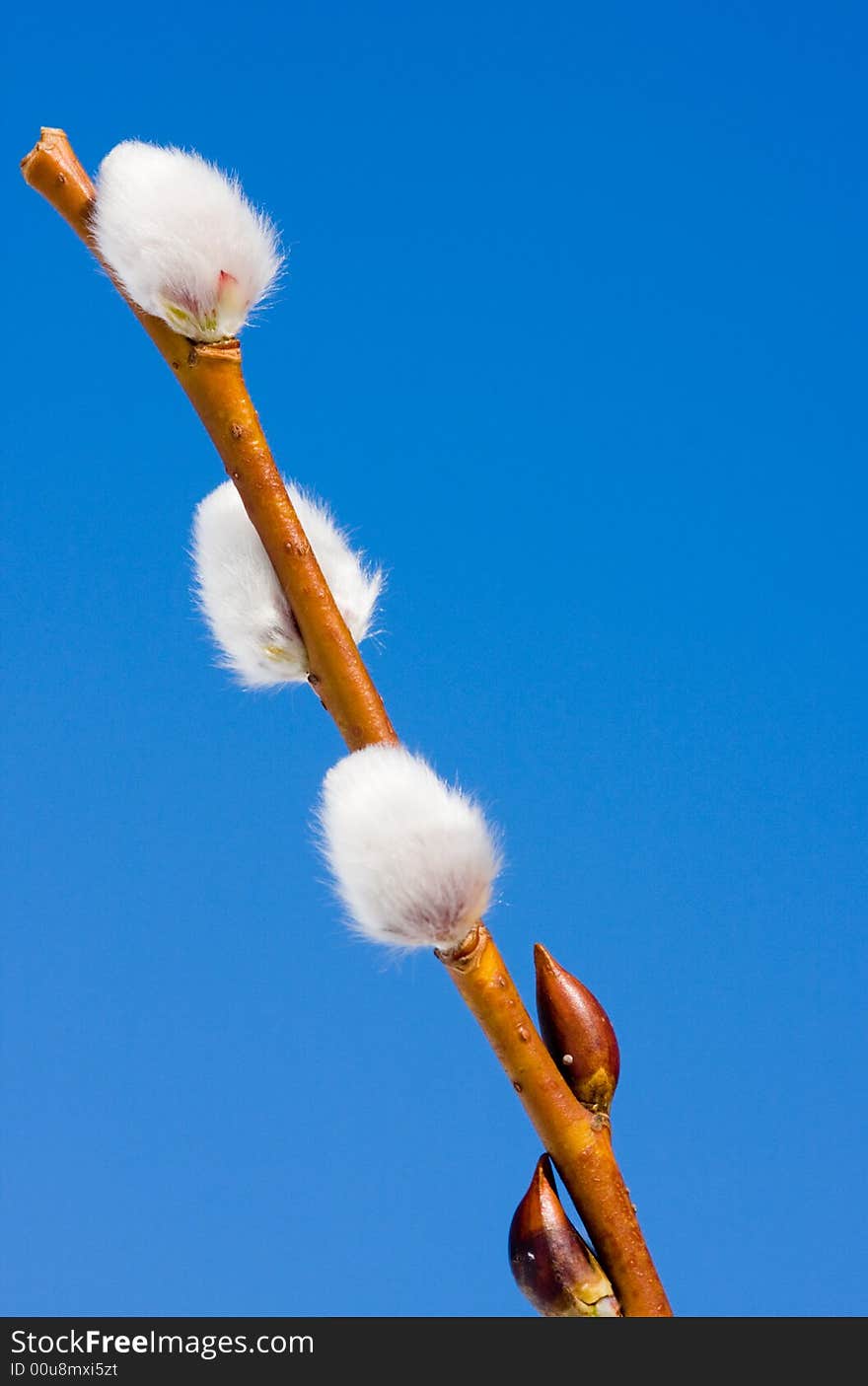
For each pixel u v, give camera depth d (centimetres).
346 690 42
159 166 42
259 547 42
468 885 41
